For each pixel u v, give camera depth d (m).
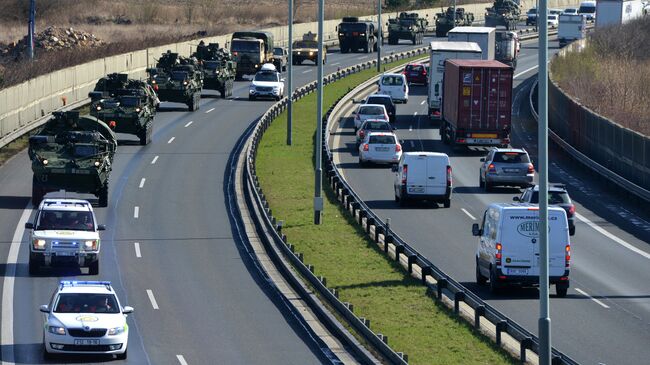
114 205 109.50
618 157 129.88
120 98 143.12
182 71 179.88
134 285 79.00
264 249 93.06
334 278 80.38
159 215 105.81
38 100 144.62
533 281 75.25
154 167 130.88
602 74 197.00
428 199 112.69
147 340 64.19
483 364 57.44
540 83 56.34
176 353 61.34
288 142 153.38
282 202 114.12
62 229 81.62
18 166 125.12
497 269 75.12
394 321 67.44
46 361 58.38
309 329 67.75
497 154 123.69
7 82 149.62
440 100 180.00
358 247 92.38
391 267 84.44
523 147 159.00
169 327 67.62
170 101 178.75
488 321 69.44
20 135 135.50
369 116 167.00
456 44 182.62
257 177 128.50
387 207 113.81
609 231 104.06
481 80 148.62
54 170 104.06
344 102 198.25
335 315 69.25
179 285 79.50
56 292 61.25
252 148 139.00
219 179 125.69
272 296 77.00
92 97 142.88
